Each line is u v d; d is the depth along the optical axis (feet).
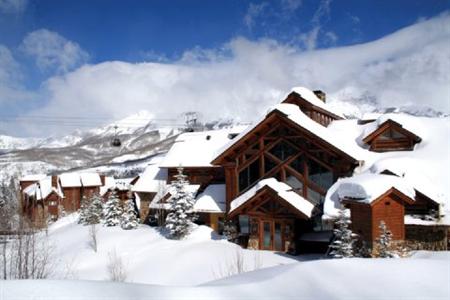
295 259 78.43
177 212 102.73
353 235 63.62
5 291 22.56
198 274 72.18
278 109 91.71
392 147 89.97
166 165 126.41
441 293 25.09
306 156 91.20
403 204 65.72
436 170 77.66
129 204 132.67
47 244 109.29
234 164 99.81
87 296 22.98
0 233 90.22
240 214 91.30
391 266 30.01
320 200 89.66
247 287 27.32
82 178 221.25
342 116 117.08
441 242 70.54
